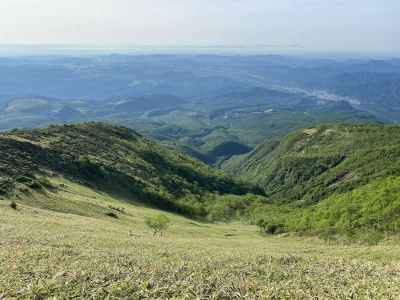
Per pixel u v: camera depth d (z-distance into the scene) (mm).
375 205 78562
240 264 26812
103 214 71938
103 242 36281
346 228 70875
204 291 19922
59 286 19844
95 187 102062
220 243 55156
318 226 80562
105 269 23266
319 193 185125
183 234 72000
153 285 20609
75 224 51062
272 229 91188
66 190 83938
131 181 119125
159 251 32906
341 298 19078
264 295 19297
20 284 20109
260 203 149875
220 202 142000
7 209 53125
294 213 115938
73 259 26156
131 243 37906
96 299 18578
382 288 20328
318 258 30422
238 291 20000
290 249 48469
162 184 134000
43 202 67250
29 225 42688
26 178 76312
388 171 175500
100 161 125750
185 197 132625
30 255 26469
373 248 44156
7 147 99312
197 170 184750
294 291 20031
